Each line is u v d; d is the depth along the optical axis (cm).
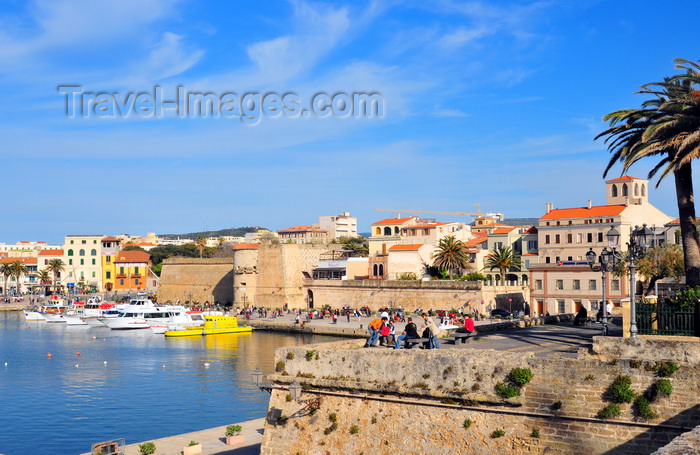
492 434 2209
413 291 13225
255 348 10850
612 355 2159
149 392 7200
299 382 2652
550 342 3188
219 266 18625
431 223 17862
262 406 6512
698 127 2797
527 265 14125
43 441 5356
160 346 11225
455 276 14312
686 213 2995
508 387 2197
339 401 2564
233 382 7750
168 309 14375
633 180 12606
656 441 1970
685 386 1950
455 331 3206
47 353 10275
